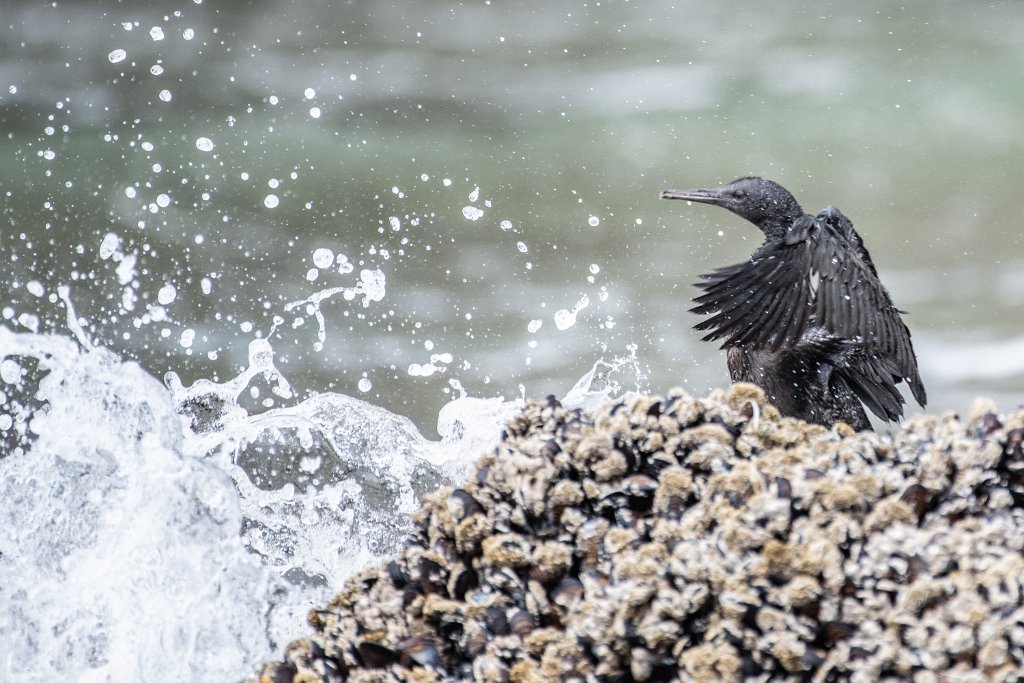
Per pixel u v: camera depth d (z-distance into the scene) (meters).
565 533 13.48
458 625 13.48
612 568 13.45
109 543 13.73
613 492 13.48
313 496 13.85
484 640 13.46
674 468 13.48
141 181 20.19
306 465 13.88
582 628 13.42
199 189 19.77
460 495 13.52
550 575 13.46
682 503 13.48
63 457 13.77
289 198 19.34
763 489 13.45
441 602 13.48
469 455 13.88
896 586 13.17
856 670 12.80
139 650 13.68
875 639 12.90
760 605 12.98
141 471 13.74
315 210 18.69
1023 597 13.16
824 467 13.49
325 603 13.70
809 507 13.44
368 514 13.85
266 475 13.88
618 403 13.57
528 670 13.43
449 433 13.88
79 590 13.70
